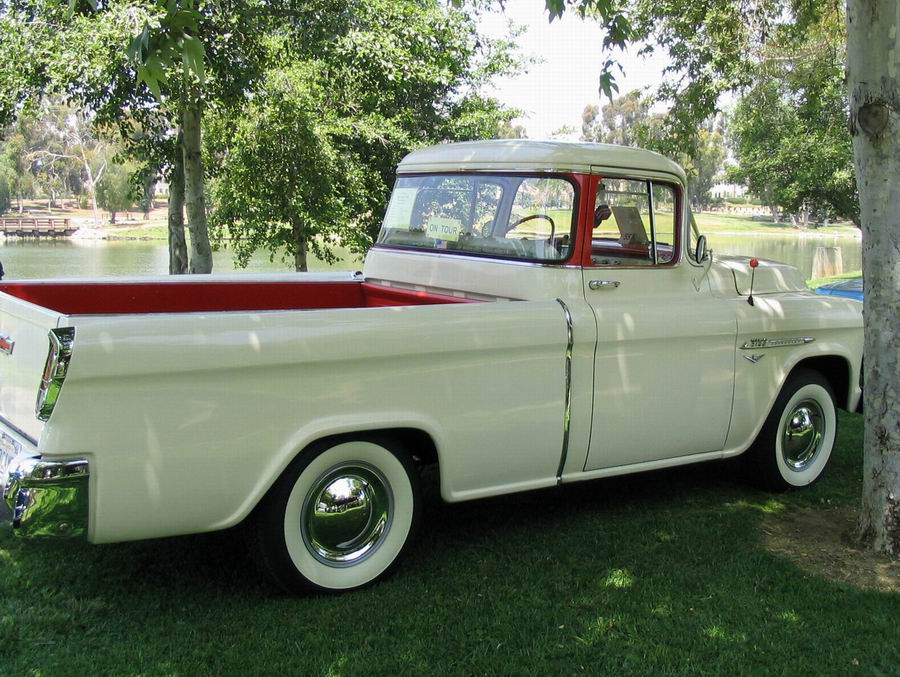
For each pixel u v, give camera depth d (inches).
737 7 460.8
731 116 832.3
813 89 476.7
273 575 141.9
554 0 200.1
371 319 139.7
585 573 156.6
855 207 824.9
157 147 492.1
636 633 134.4
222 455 130.2
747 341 189.6
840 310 208.8
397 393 143.6
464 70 690.8
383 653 126.7
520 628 135.1
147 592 145.5
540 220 172.6
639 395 172.9
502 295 175.0
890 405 166.2
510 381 155.0
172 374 124.5
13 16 374.0
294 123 526.6
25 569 151.9
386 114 634.2
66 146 2347.4
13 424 133.5
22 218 2156.7
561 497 200.1
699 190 2979.8
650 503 197.0
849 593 150.7
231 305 199.8
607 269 171.3
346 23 419.8
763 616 141.3
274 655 125.3
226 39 393.1
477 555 164.4
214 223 613.9
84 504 121.2
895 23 155.9
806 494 206.2
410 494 152.9
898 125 158.6
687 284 186.2
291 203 543.2
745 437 194.7
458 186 189.9
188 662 122.9
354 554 149.0
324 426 137.4
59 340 116.4
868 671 125.2
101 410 120.8
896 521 167.2
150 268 831.1
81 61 352.2
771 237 1909.4
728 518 187.3
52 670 119.5
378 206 624.4
